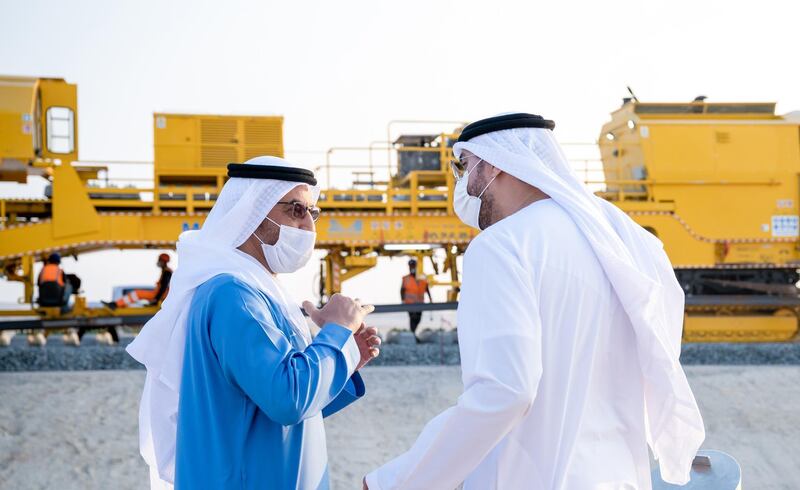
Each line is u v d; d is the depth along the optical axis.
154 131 13.87
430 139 15.20
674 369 2.53
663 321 2.58
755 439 10.00
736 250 15.52
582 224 2.54
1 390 10.34
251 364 2.45
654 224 15.35
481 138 2.73
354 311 2.77
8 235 13.12
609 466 2.44
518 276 2.34
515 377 2.24
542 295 2.41
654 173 15.38
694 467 3.05
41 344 13.08
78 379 10.82
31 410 9.74
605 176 17.28
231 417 2.57
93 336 13.58
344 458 9.03
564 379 2.43
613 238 2.55
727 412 10.73
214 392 2.57
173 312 2.77
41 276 13.08
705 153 15.55
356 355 2.70
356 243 14.17
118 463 8.63
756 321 15.55
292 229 2.85
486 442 2.28
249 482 2.56
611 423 2.51
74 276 14.12
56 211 13.27
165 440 2.86
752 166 15.61
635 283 2.45
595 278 2.49
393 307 13.95
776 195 15.64
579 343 2.45
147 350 2.81
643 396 2.61
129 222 13.41
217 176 14.02
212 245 2.76
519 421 2.31
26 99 13.13
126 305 13.84
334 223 14.14
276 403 2.41
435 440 2.33
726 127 15.70
